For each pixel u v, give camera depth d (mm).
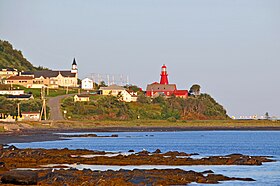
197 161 92500
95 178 67688
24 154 96312
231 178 73812
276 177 76938
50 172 71062
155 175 71812
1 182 65250
